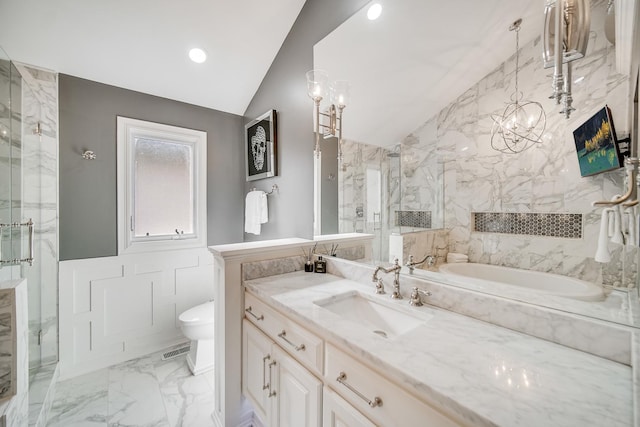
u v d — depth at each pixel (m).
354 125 1.50
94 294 2.05
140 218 2.30
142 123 2.25
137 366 2.10
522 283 0.90
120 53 1.90
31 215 1.77
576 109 0.76
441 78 1.10
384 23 1.34
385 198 1.35
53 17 1.60
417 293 1.15
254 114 2.53
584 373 0.68
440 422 0.62
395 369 0.70
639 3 0.61
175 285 2.43
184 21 1.78
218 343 1.55
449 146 1.09
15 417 1.07
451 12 1.06
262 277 1.58
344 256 1.60
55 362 1.89
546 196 0.84
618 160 0.70
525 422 0.52
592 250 0.76
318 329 0.96
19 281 1.19
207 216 2.61
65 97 1.93
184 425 1.54
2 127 1.54
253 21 1.89
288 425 1.12
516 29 0.89
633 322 0.71
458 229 1.07
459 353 0.77
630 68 0.67
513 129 0.90
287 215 2.09
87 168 2.02
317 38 1.76
